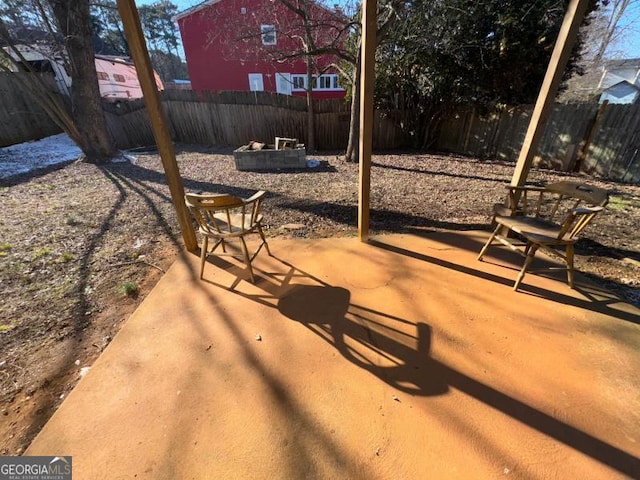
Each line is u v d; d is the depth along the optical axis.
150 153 7.05
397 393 1.28
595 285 1.98
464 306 1.81
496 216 2.23
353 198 3.83
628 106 4.27
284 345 1.55
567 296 1.87
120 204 3.65
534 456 1.05
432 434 1.12
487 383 1.32
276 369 1.41
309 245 2.59
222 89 11.43
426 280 2.07
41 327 1.69
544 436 1.11
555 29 5.20
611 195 3.76
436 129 7.32
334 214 3.31
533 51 5.32
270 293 1.96
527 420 1.16
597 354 1.45
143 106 7.77
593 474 1.00
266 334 1.62
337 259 2.36
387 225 3.02
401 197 3.88
